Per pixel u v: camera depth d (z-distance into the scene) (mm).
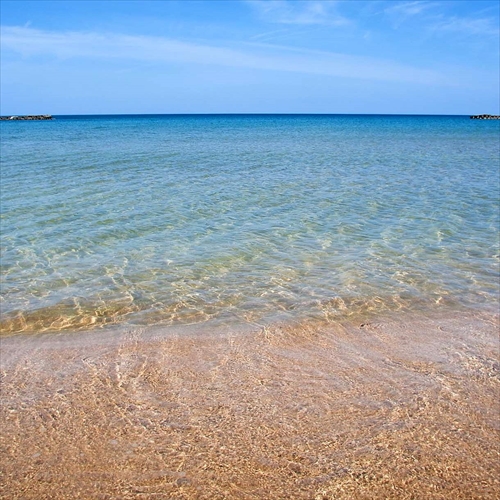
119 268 8883
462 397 4867
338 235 11000
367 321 6758
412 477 3781
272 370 5430
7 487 3703
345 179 19125
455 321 6758
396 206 14094
